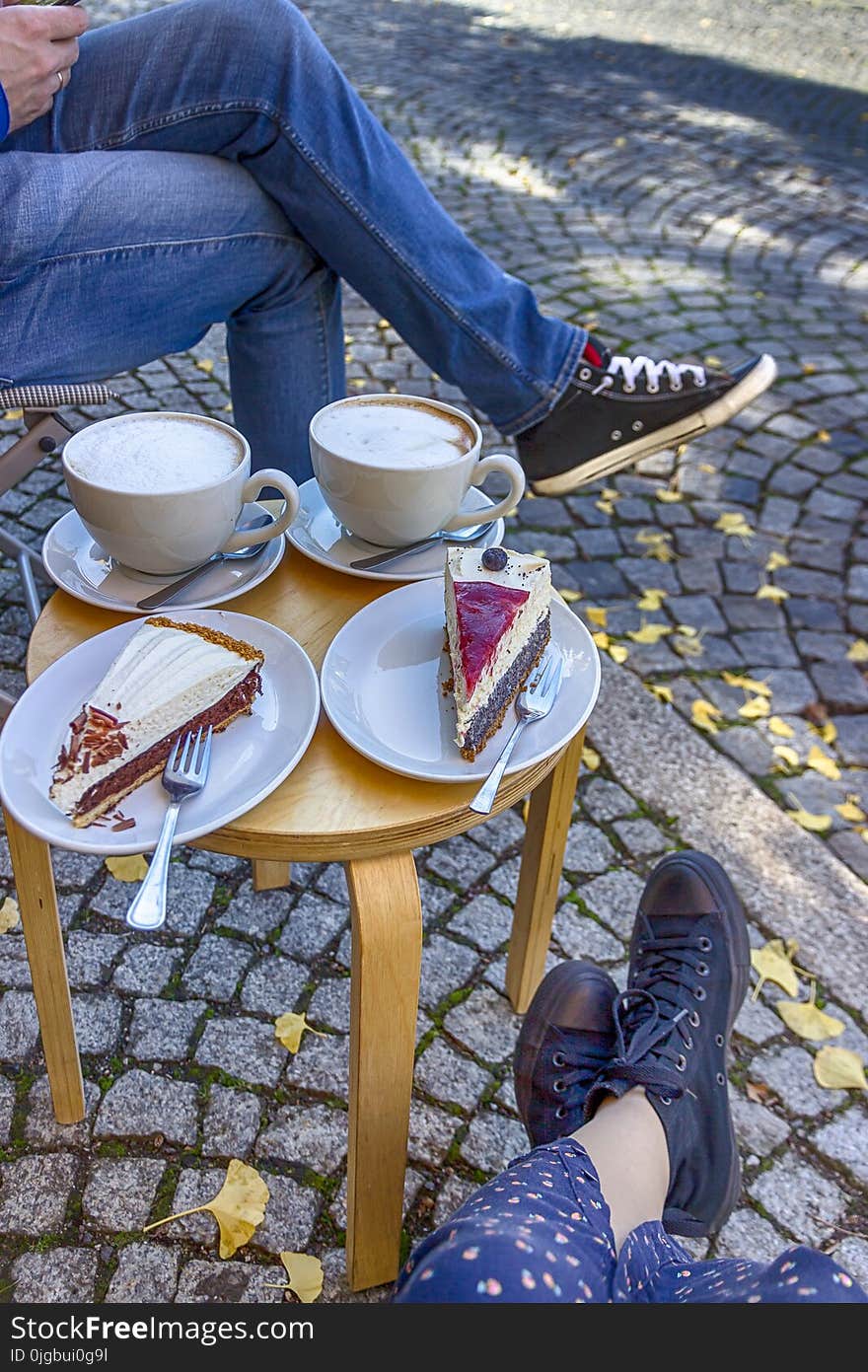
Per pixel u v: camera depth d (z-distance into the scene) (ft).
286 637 4.03
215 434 4.53
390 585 4.61
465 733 3.65
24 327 5.57
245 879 6.46
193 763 3.48
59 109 6.08
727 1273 3.51
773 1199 5.06
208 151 6.04
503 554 4.17
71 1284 4.53
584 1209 3.55
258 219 5.98
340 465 4.32
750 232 16.75
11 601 8.29
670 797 7.18
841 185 19.21
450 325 6.28
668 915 5.42
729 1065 5.62
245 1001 5.75
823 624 8.93
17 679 7.54
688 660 8.43
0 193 5.27
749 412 11.78
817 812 7.21
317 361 6.56
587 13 32.22
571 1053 4.87
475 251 6.35
